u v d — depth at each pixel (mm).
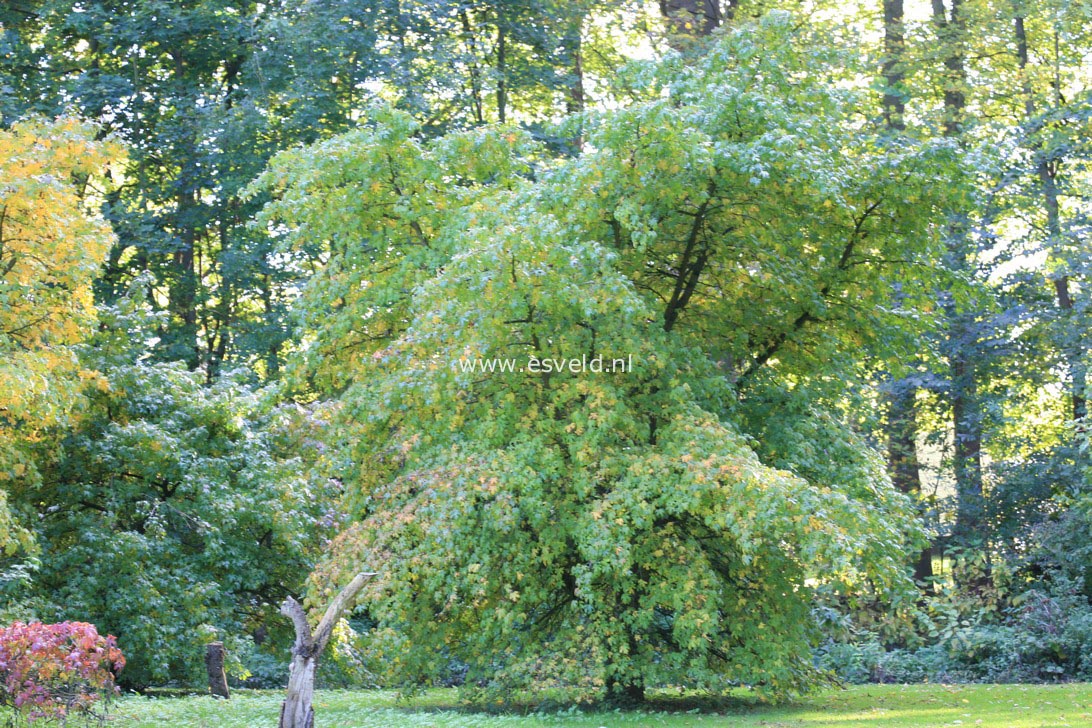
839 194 15312
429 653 16125
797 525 13617
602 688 14797
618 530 14289
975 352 27375
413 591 15906
